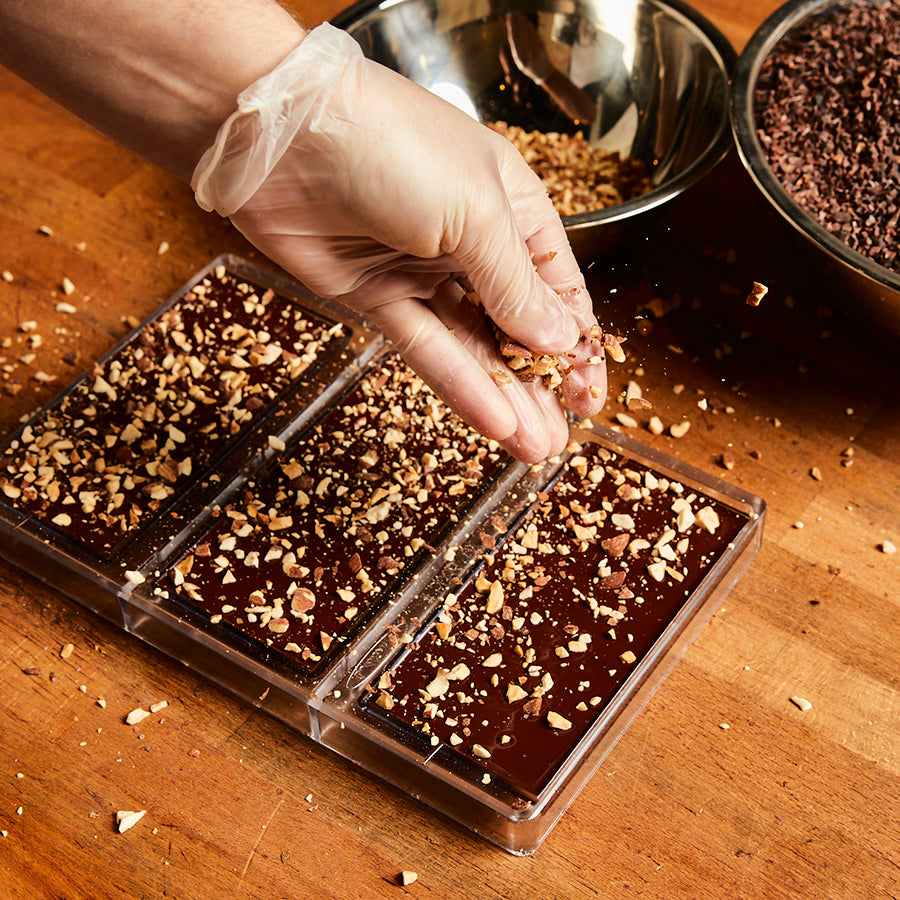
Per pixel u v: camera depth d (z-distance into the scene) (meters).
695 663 0.89
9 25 0.80
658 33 1.02
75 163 1.08
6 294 1.02
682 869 0.84
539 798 0.83
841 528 0.92
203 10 0.79
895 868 0.83
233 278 1.01
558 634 0.88
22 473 0.94
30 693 0.89
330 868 0.84
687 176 0.94
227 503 0.93
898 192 0.95
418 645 0.88
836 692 0.88
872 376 0.96
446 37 1.04
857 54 0.98
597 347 0.87
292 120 0.79
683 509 0.91
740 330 0.98
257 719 0.88
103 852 0.85
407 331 0.85
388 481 0.93
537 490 0.92
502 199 0.82
